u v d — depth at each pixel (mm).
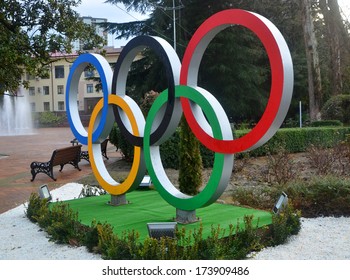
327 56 27484
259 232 4883
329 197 6320
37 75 13156
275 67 4332
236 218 5551
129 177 6293
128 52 6230
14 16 12562
